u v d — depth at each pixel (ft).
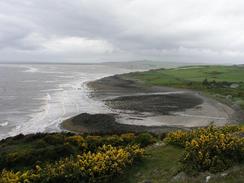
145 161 53.83
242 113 188.75
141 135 75.46
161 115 181.57
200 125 155.12
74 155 60.75
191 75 489.67
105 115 178.50
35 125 156.87
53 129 147.02
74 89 339.98
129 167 51.44
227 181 40.70
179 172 46.52
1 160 58.65
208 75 479.82
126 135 76.95
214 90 308.60
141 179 47.42
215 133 57.36
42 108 211.20
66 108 209.87
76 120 165.07
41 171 49.60
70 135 83.71
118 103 229.86
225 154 47.32
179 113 188.55
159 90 331.98
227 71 538.06
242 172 42.60
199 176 43.70
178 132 64.80
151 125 153.89
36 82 435.94
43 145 69.41
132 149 56.24
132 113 187.52
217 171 43.83
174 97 268.62
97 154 52.85
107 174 47.96
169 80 430.61
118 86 372.38
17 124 159.84
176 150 58.13
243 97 249.55
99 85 382.22
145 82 416.05
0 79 478.59
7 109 207.41
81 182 45.96
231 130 64.23
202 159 46.70
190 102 237.04
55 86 376.68
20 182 46.62
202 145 49.83
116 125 152.56
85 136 81.35
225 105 220.43
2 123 161.48
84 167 48.57
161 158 54.60
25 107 216.33
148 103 229.66
